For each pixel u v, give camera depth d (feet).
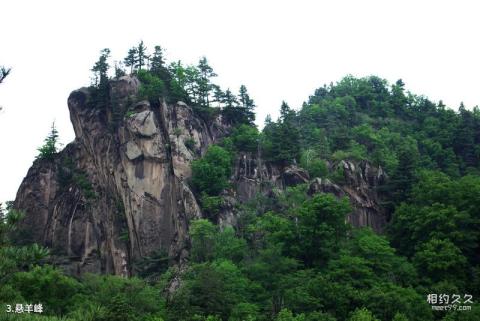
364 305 243.81
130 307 227.61
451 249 282.36
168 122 400.06
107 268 375.25
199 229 322.55
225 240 321.52
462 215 301.02
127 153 388.78
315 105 517.96
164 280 303.68
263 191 383.86
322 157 412.77
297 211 326.85
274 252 286.25
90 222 391.86
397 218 338.13
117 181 391.24
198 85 450.71
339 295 250.37
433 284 274.16
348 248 305.94
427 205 333.01
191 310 241.96
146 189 377.30
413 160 391.04
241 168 393.91
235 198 373.81
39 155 444.55
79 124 434.71
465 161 438.40
